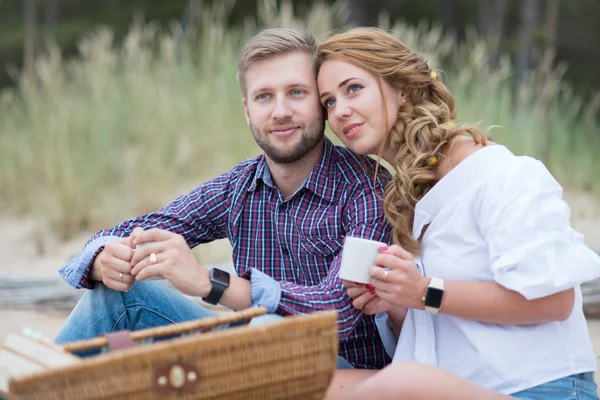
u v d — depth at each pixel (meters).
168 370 1.30
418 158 1.77
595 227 4.71
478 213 1.68
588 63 10.80
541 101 5.51
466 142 1.79
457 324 1.69
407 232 1.78
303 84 1.87
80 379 1.25
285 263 1.97
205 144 5.23
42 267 4.18
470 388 1.45
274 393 1.40
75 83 5.96
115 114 5.47
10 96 5.95
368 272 1.65
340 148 2.01
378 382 1.46
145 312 1.90
